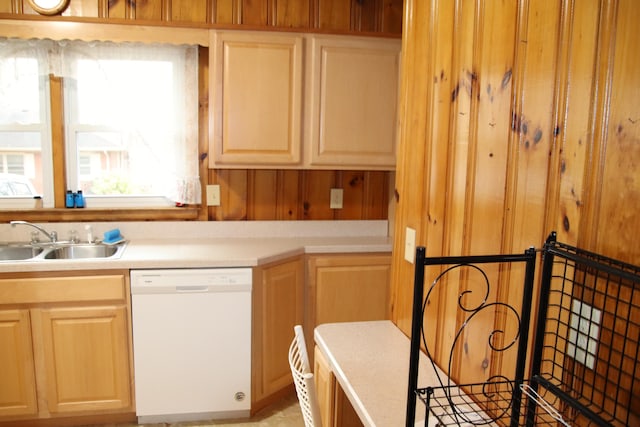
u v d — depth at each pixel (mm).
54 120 2748
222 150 2648
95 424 2531
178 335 2432
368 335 1711
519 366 1057
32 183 2812
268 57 2619
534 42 1091
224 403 2535
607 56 893
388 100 2775
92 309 2369
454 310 1426
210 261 2398
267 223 3037
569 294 987
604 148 902
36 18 2463
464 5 1374
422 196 1610
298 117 2684
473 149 1329
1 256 2676
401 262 1768
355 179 3133
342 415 1548
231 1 2830
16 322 2330
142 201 2930
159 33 2562
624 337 857
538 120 1076
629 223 852
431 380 1383
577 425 975
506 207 1191
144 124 2812
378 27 2975
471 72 1338
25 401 2404
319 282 2773
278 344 2662
